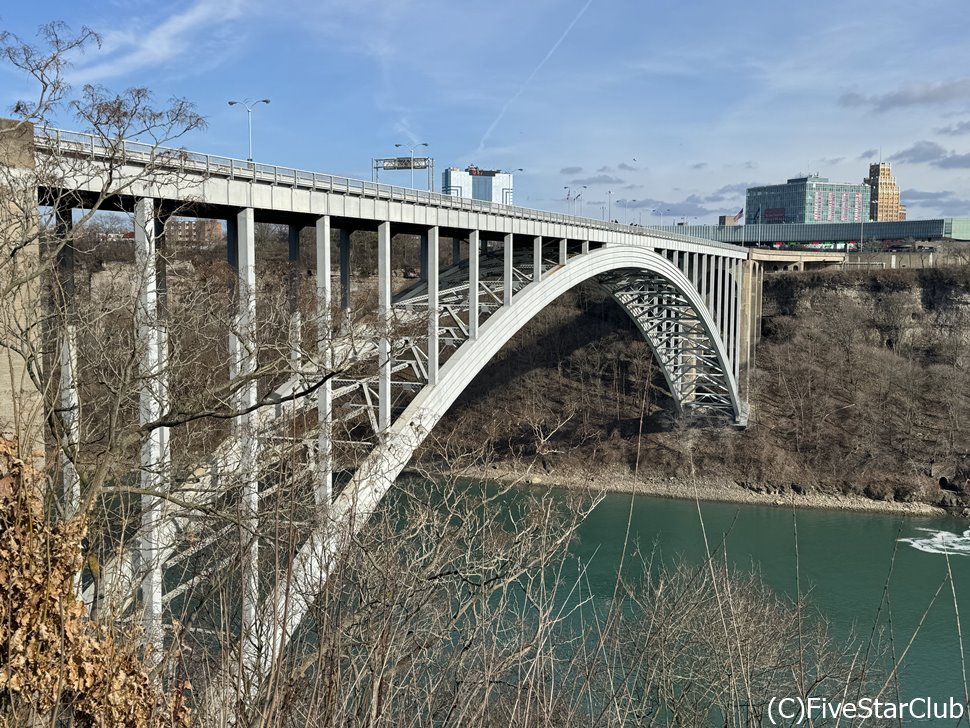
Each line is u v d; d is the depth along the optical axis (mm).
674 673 12453
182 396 12547
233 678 6707
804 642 18359
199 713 6621
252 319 13578
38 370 10141
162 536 11891
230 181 15344
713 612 12250
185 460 12930
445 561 10703
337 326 16078
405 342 19172
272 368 12609
